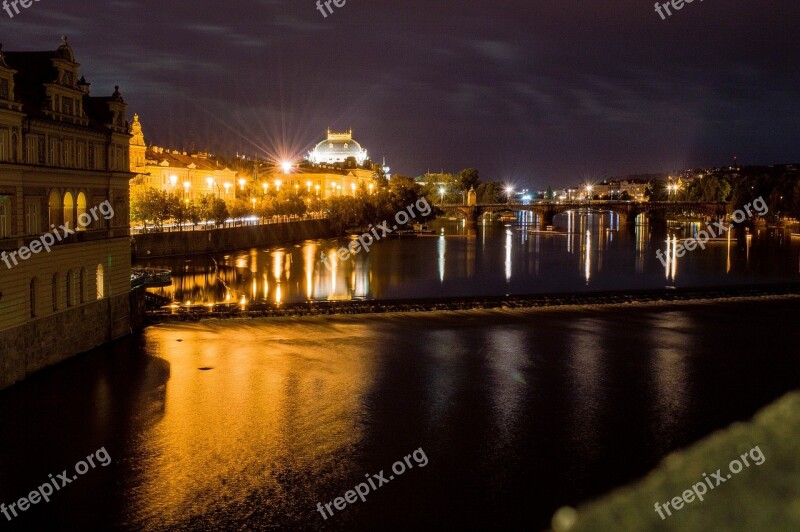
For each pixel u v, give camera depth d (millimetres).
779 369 67562
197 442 47531
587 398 58062
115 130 71938
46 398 54906
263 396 57125
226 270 148875
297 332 82438
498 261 174500
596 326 88375
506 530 37562
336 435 49250
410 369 66125
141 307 83000
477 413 54094
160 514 38594
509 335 82250
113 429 49250
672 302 107625
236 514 38719
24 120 56344
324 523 37969
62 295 63438
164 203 169125
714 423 52219
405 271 153125
